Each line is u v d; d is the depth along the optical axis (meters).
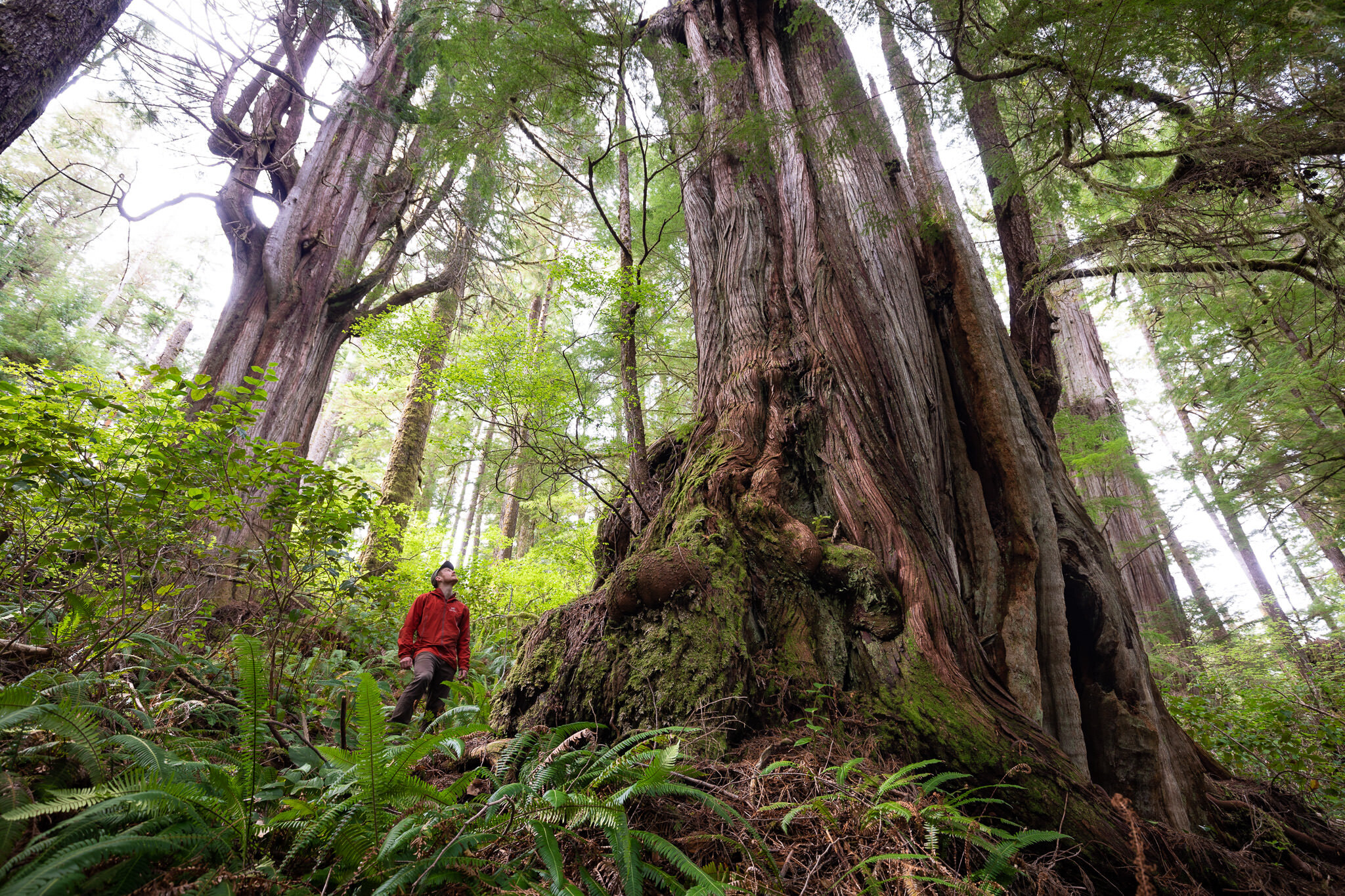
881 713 2.85
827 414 4.23
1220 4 2.87
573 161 9.12
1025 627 3.45
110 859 1.41
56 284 14.95
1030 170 4.38
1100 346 10.49
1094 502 8.36
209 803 1.61
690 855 2.00
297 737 2.69
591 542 9.54
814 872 1.84
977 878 1.84
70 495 3.07
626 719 2.87
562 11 4.68
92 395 2.95
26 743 1.84
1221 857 2.59
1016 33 3.37
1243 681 7.96
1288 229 4.12
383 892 1.44
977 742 2.67
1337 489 6.41
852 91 4.50
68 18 3.76
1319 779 4.26
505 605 9.22
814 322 4.66
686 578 3.26
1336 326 5.09
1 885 1.26
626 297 6.68
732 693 2.88
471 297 11.76
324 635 5.10
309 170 8.88
